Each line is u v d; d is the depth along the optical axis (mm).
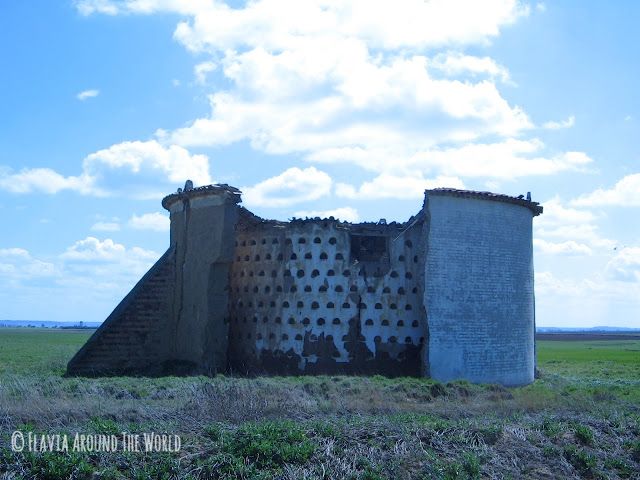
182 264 36844
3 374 32438
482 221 33875
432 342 32000
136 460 15891
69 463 15336
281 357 33625
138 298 36594
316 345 33188
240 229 36406
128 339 35938
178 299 36781
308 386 26266
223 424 18297
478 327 33188
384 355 33000
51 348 66688
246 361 34812
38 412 18578
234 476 15547
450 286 32688
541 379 38375
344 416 20203
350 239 34000
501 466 17141
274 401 21484
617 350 84938
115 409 19531
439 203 32906
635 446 18766
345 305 33281
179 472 15555
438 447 17734
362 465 16438
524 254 36000
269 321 34281
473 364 32844
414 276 33562
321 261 33781
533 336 37125
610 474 17484
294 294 33844
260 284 34938
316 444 17062
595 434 19531
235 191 34906
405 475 16172
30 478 15000
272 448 16500
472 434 18625
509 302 34625
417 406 23172
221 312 34781
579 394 28047
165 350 36719
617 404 25891
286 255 34375
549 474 17156
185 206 37125
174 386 25141
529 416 21719
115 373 34531
